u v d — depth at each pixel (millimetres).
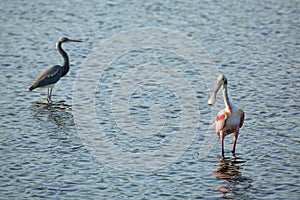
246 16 35188
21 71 27406
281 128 21031
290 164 18531
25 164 18625
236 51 29609
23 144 20062
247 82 25594
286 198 16547
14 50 30141
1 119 22172
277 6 36969
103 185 17406
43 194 16844
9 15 36031
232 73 26766
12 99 24250
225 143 20219
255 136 20531
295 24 33594
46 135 20812
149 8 37094
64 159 19031
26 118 22312
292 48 29844
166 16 35438
